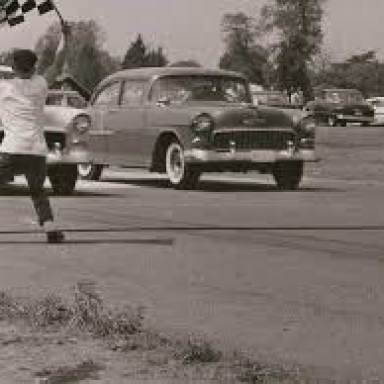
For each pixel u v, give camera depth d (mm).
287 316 8344
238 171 23281
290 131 23047
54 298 8320
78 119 19781
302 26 112000
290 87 112188
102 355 6508
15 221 15297
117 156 24656
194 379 5945
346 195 22047
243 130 22500
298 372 6266
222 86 24141
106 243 12992
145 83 24031
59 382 5910
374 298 9258
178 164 23188
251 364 6316
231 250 12516
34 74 12664
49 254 11930
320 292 9562
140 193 21766
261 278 10367
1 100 12516
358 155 39094
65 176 20656
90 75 98938
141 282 10023
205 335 7551
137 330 7215
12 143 12531
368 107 67688
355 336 7570
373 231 14797
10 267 10883
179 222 15672
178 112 22859
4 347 6727
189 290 9594
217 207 18469
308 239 13766
